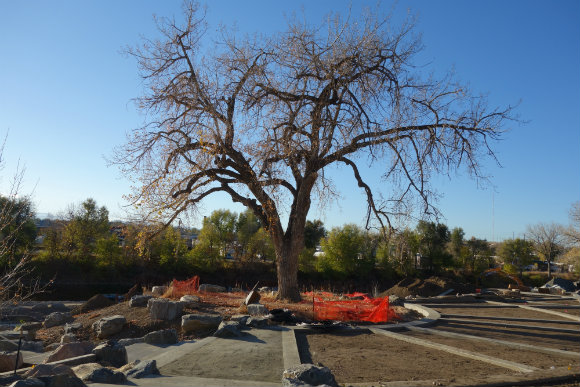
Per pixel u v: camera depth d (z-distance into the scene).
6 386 5.85
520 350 9.73
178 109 16.45
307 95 16.34
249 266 60.22
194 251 57.25
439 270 59.81
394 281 57.97
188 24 16.25
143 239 15.77
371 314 13.34
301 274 59.31
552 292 28.39
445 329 12.55
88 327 13.76
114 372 6.59
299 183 17.47
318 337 10.88
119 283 49.88
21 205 10.34
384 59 16.12
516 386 6.82
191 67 16.30
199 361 8.08
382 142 15.44
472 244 67.69
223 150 15.86
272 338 10.23
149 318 13.27
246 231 61.75
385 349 9.57
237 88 16.25
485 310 17.61
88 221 51.91
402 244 17.78
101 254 50.62
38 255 46.94
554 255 69.44
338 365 8.05
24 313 19.98
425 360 8.55
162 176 15.50
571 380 7.16
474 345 10.14
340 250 58.28
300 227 17.34
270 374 7.25
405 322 13.40
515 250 68.75
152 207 15.02
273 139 16.05
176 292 17.44
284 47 16.27
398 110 15.62
